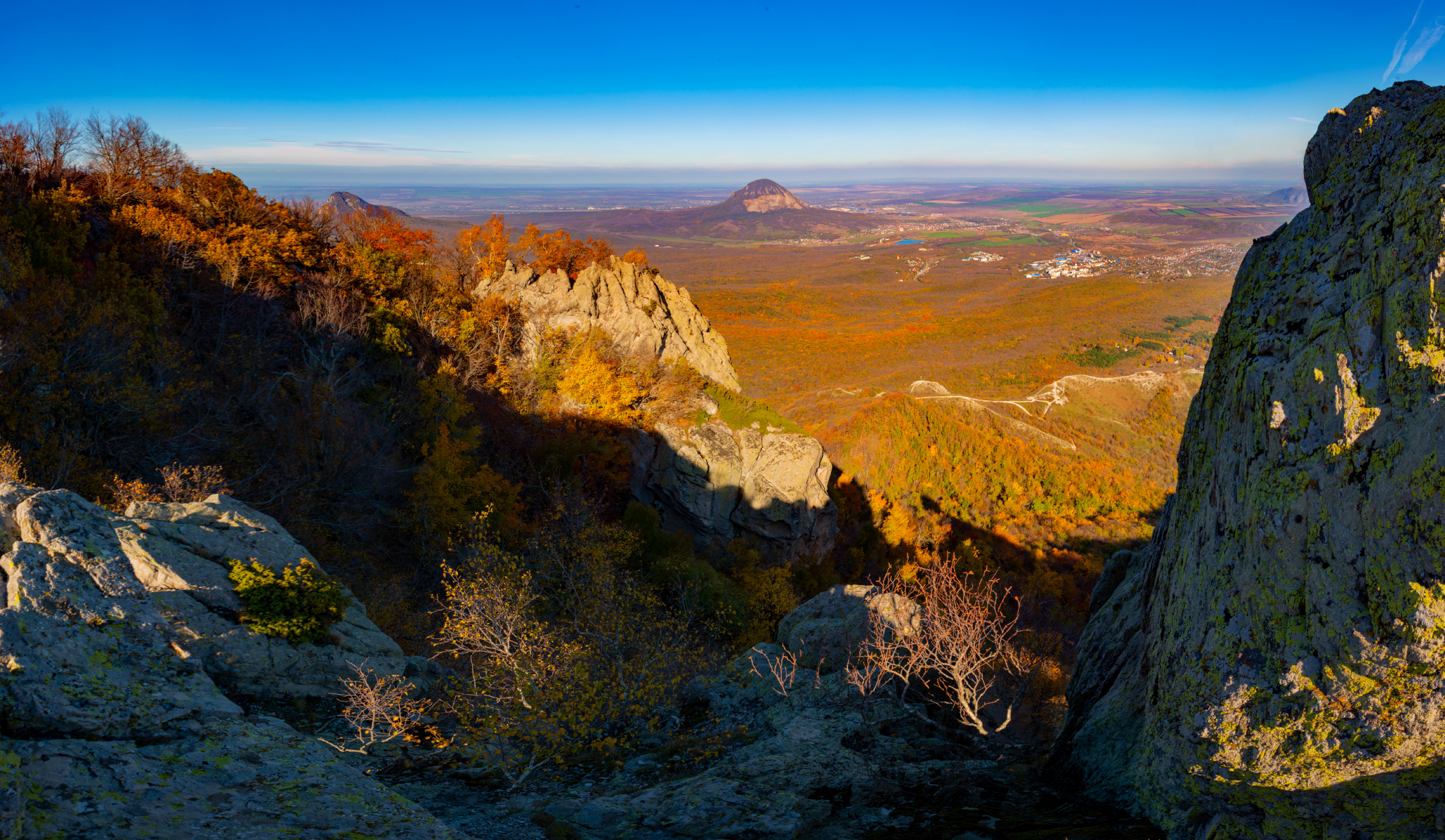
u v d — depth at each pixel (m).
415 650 24.36
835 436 130.38
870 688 19.05
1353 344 7.46
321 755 10.33
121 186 54.28
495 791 13.76
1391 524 6.57
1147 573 13.87
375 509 38.97
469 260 82.19
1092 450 133.75
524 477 55.12
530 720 15.77
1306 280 9.47
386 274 63.59
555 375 66.62
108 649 11.60
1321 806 7.35
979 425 136.38
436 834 8.45
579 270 79.25
